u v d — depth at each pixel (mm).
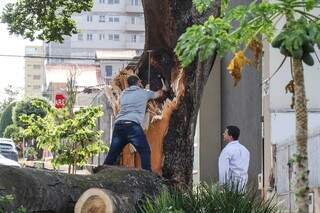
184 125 10633
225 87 16453
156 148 10492
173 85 10602
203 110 16688
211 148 16688
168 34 10586
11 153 27328
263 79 12164
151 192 8469
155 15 10648
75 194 7660
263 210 6664
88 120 14609
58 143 14562
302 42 4422
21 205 6980
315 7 4672
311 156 8656
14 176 7066
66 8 16781
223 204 6527
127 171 8523
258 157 14359
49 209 7371
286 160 10148
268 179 11859
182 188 8531
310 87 11523
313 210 8320
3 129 56781
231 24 5500
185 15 10469
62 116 15125
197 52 4996
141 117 9539
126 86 10773
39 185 7234
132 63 11016
